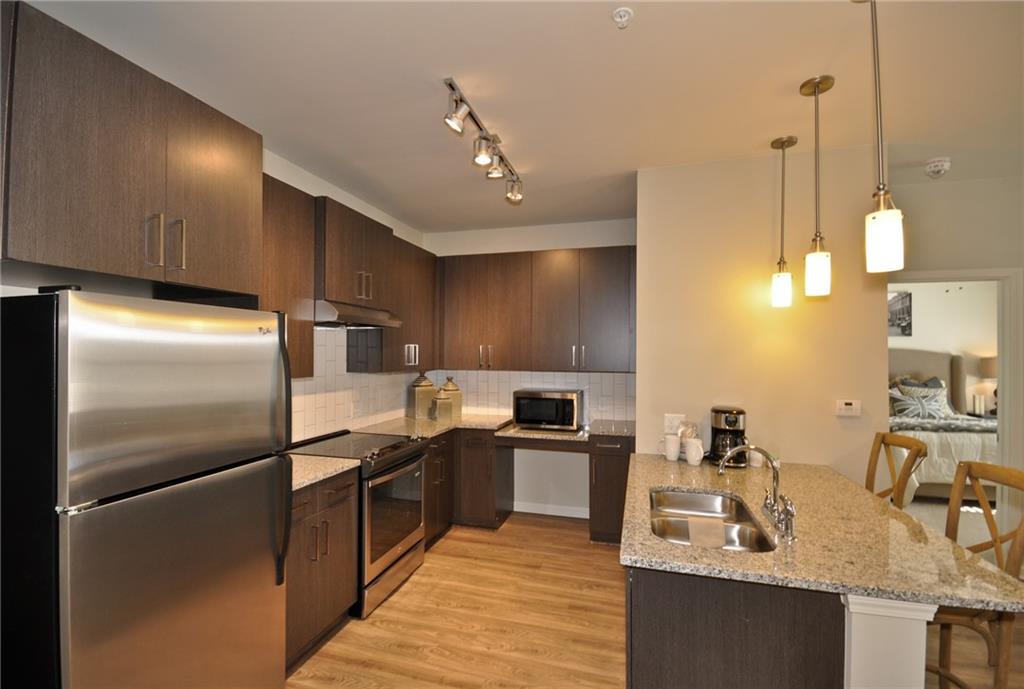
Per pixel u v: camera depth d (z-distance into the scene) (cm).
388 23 152
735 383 263
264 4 143
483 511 375
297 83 189
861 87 190
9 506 118
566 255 384
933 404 507
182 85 189
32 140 119
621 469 344
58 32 125
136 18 149
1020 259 286
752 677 139
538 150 253
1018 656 219
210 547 149
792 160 255
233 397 157
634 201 343
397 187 313
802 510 179
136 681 128
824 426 250
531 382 425
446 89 194
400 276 342
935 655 222
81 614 115
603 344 374
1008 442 287
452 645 226
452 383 414
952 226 295
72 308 114
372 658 217
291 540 201
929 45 163
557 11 147
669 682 144
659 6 145
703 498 205
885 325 244
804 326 254
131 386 126
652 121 220
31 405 116
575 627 241
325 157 263
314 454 261
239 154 184
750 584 139
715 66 177
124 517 125
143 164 147
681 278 271
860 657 124
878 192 135
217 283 173
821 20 151
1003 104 203
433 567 309
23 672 117
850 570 129
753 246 261
